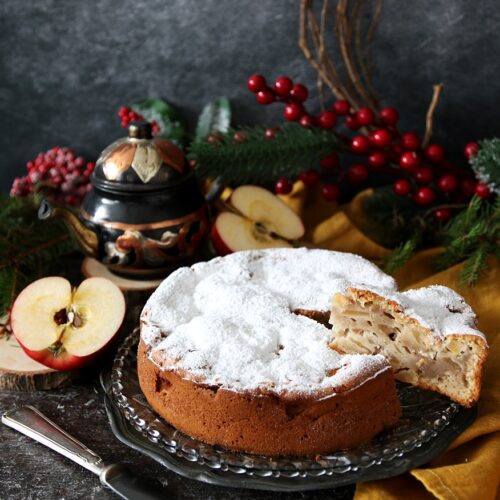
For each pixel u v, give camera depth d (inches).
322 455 29.5
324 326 31.9
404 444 29.5
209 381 29.6
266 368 30.0
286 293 33.5
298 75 41.8
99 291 34.1
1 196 41.0
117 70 42.3
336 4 40.3
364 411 29.5
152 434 30.2
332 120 39.3
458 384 31.0
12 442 31.4
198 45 41.6
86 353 33.2
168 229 36.6
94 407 32.9
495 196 38.9
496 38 40.1
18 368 33.6
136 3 41.1
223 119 42.2
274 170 39.6
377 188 43.0
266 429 29.4
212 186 39.9
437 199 41.5
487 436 30.7
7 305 36.1
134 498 28.7
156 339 31.3
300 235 39.3
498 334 34.6
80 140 43.6
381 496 28.8
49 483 29.8
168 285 33.3
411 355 31.2
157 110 42.3
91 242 36.7
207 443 30.0
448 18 40.1
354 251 40.1
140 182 36.1
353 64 41.1
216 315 32.0
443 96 41.3
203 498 29.2
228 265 34.6
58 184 41.2
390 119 39.0
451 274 36.9
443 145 42.2
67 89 42.8
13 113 43.4
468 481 28.9
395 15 40.3
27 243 39.0
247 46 41.4
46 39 42.0
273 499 29.2
